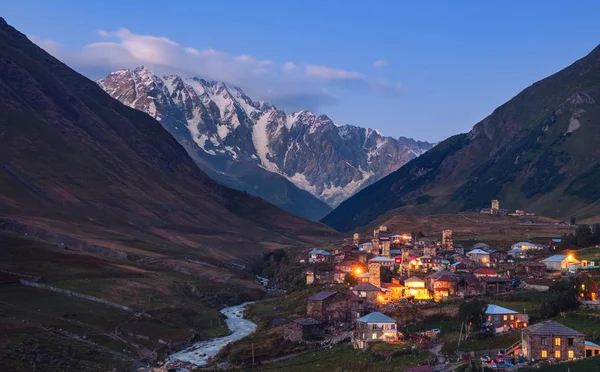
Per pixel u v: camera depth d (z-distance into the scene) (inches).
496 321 6373.0
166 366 6761.8
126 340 7736.2
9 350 6432.1
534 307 6830.7
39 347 6742.1
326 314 7677.2
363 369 5600.4
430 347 6008.9
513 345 5595.5
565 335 5118.1
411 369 5064.0
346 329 7273.6
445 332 6441.9
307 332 7116.1
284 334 7263.8
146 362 7007.9
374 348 6028.5
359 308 7711.6
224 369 6491.1
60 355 6673.2
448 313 7096.5
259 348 6963.6
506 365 4982.8
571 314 6186.0
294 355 6638.8
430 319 7037.4
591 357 4980.3
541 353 5128.0
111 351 7219.5
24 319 7726.4
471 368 4827.8
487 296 7751.0
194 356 7253.9
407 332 6560.0
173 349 7628.0
